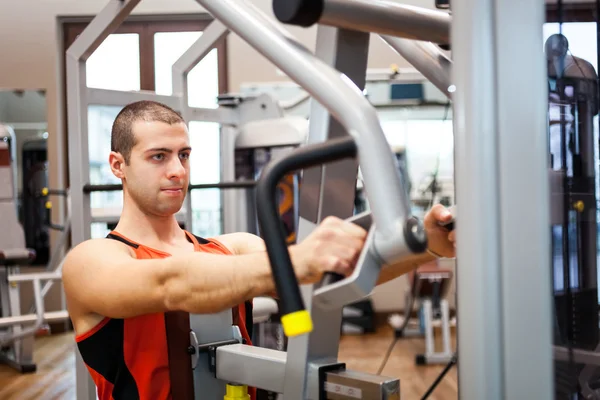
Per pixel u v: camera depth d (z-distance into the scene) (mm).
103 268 1202
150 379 1333
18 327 4801
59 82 6285
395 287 6391
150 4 5996
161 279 1071
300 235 1001
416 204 6039
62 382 4461
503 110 738
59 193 5254
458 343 765
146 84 6066
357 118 762
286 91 5898
